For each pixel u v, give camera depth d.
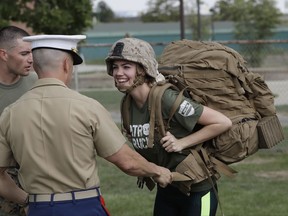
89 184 3.63
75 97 3.63
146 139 4.18
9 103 4.44
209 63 4.21
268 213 6.98
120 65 4.05
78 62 3.80
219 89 4.22
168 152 4.19
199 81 4.21
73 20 14.35
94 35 56.72
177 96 4.10
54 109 3.59
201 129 4.15
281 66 26.69
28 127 3.60
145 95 4.13
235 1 45.75
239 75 4.25
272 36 43.06
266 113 4.41
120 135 3.70
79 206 3.60
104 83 20.52
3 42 4.34
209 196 4.39
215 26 54.97
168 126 4.15
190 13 47.25
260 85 4.39
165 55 4.45
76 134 3.56
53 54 3.64
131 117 4.23
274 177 8.94
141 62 4.01
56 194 3.60
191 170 4.16
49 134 3.57
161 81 4.14
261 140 4.35
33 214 3.63
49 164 3.58
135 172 3.80
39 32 14.20
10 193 3.93
